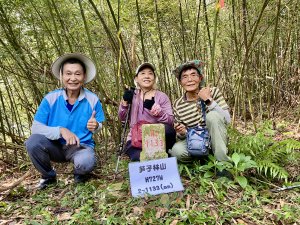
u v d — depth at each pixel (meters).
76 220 1.38
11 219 1.46
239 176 1.58
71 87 1.80
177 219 1.32
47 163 1.79
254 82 3.18
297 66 3.20
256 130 2.46
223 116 1.69
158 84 2.80
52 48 2.36
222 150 1.65
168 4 2.45
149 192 1.54
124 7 2.41
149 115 1.86
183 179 1.70
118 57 2.19
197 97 1.80
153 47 2.83
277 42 3.08
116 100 2.47
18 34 2.25
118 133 2.34
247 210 1.39
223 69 3.15
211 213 1.36
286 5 2.43
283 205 1.41
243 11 2.09
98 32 2.37
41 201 1.62
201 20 2.62
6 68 2.42
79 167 1.76
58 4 2.22
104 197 1.54
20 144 2.54
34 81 2.37
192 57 2.66
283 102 3.30
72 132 1.83
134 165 1.56
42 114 1.81
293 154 1.83
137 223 1.31
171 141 1.88
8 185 1.82
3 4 2.08
